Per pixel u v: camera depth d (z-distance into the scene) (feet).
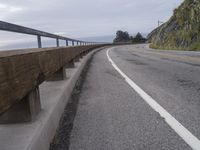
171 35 173.58
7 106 8.64
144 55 88.07
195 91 24.85
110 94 24.88
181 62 55.31
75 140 14.05
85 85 30.53
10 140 10.78
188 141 13.35
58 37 34.37
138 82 31.09
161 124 15.87
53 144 13.61
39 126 12.37
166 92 24.79
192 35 145.38
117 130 15.19
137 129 15.20
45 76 15.21
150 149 12.60
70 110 19.86
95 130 15.38
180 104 20.26
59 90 20.57
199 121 16.26
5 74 8.64
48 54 16.46
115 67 49.44
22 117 12.71
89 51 104.58
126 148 12.80
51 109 15.26
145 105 20.27
